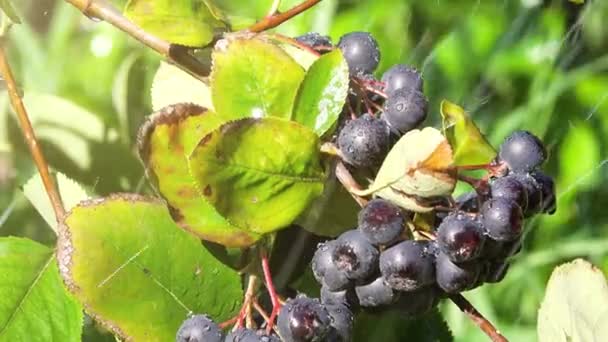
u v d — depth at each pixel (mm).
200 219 320
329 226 340
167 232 327
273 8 359
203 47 352
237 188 312
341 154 319
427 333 427
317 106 325
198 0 356
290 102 331
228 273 331
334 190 335
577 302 340
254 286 328
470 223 312
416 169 304
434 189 305
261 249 323
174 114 324
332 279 316
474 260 316
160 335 322
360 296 318
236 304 331
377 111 344
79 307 344
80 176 424
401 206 312
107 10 359
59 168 424
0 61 355
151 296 323
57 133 426
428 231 317
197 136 325
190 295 327
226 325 318
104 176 426
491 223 312
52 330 342
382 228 309
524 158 330
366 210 312
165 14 354
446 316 542
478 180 322
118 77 465
